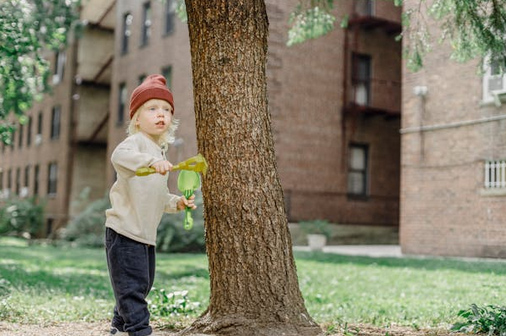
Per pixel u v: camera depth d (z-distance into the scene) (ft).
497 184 43.04
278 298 12.80
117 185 11.21
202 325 13.08
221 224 12.98
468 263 38.50
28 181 105.50
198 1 13.28
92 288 26.20
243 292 12.82
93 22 90.12
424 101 47.80
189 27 13.66
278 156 65.51
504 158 42.29
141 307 10.95
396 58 76.74
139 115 11.65
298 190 66.90
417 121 48.24
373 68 74.59
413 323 17.08
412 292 26.05
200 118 13.33
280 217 13.15
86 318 17.65
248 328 12.46
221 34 13.15
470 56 22.95
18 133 111.45
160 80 11.91
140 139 11.35
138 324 10.81
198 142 13.43
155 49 75.51
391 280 31.07
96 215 68.13
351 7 72.95
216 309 13.08
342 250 58.75
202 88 13.26
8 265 35.86
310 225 58.59
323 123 69.56
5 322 16.29
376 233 72.79
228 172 12.94
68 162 90.79
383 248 63.21
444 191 46.06
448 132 46.09
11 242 81.10
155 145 11.58
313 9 28.19
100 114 92.73
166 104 11.66
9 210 85.81
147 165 10.36
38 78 34.88
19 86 31.96
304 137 67.82
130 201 11.09
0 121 28.14
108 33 93.20
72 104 91.81
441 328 16.14
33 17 31.04
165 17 74.43
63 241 70.38
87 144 92.43
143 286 11.05
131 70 80.89
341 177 70.74
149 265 11.40
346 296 25.03
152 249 11.48
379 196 73.87
